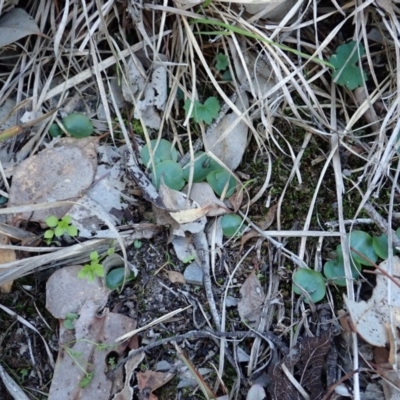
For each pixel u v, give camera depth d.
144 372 0.18
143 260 0.19
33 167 0.19
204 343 0.18
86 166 0.19
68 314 0.18
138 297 0.19
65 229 0.18
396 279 0.18
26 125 0.19
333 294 0.19
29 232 0.19
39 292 0.19
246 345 0.18
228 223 0.19
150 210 0.19
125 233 0.19
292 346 0.18
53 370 0.18
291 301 0.19
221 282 0.19
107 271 0.19
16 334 0.18
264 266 0.19
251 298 0.19
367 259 0.18
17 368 0.18
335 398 0.17
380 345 0.17
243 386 0.18
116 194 0.19
